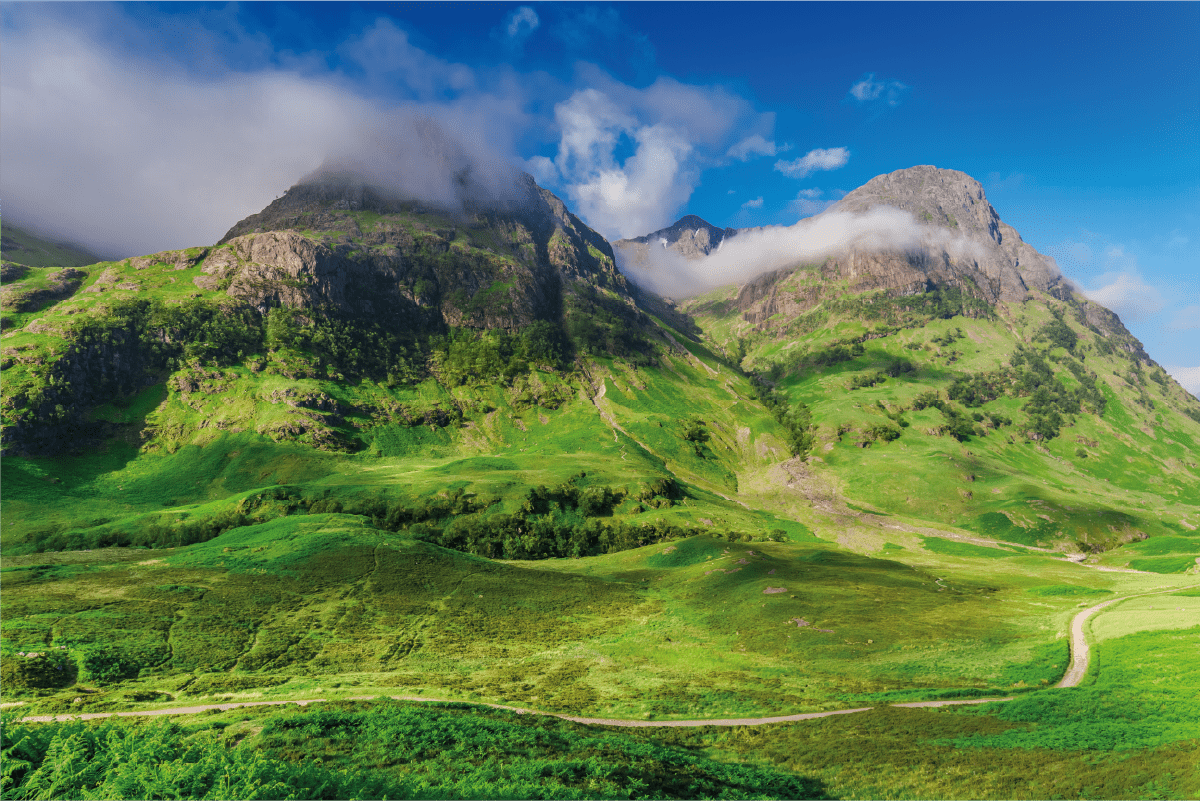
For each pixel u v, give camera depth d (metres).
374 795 21.50
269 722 39.50
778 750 44.88
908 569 138.00
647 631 91.88
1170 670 53.97
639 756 37.47
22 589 94.75
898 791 35.69
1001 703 52.12
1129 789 32.25
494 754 34.53
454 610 97.88
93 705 54.44
